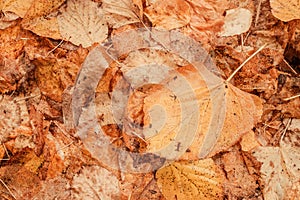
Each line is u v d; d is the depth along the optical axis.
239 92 0.53
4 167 0.54
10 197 0.54
